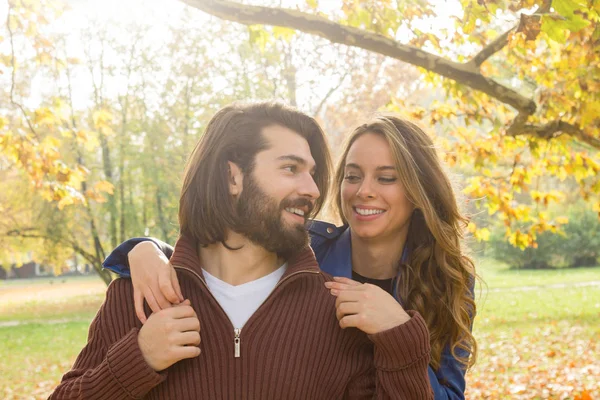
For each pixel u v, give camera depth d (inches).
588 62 190.7
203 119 765.9
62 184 257.4
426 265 116.5
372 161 112.4
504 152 263.9
